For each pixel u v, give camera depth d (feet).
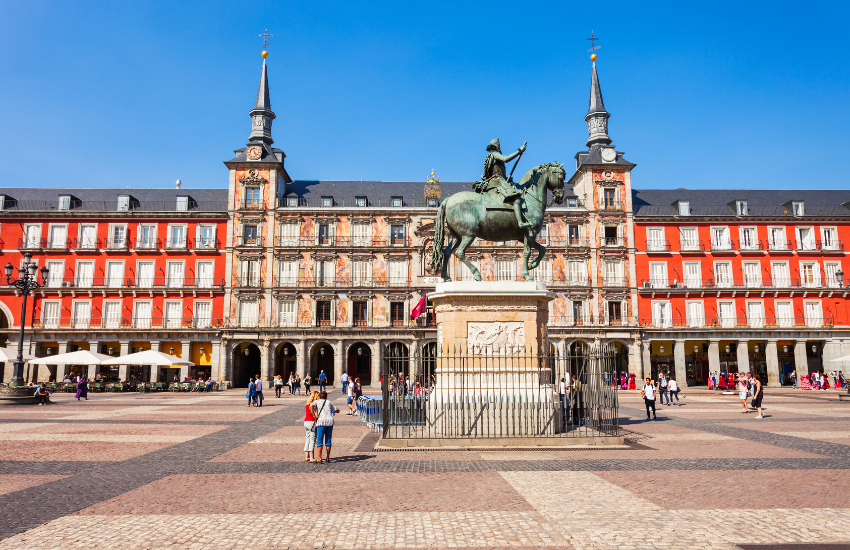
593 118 221.66
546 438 45.03
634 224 201.98
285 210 198.29
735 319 195.42
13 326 191.31
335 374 190.60
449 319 48.37
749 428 62.54
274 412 89.04
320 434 40.29
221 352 190.19
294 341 191.21
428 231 198.29
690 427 63.72
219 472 36.94
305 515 26.03
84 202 206.49
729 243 200.85
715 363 192.13
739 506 27.20
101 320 192.54
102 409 93.66
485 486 31.55
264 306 193.77
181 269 197.06
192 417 79.56
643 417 77.82
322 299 194.59
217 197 215.10
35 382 182.19
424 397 57.67
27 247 194.70
